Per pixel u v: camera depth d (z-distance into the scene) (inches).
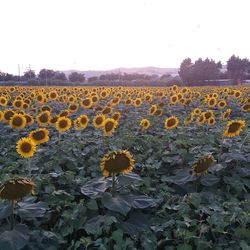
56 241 65.8
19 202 70.1
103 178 81.9
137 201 75.0
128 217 75.0
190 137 144.3
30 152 93.7
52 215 77.6
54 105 276.1
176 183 89.1
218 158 105.2
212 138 134.4
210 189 89.4
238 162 103.4
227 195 86.3
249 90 474.3
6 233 60.2
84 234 72.5
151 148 128.1
